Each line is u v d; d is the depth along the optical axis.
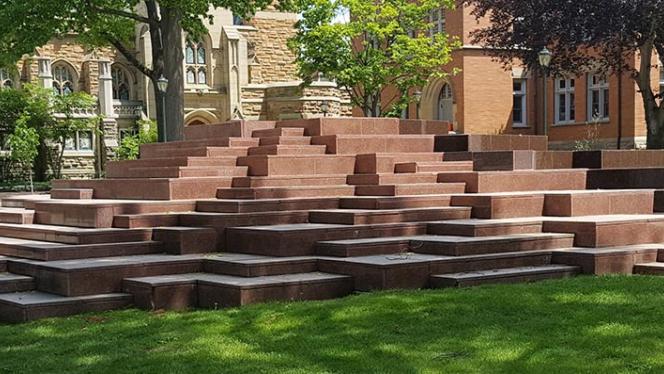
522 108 37.12
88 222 11.05
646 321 6.56
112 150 39.97
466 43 35.00
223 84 42.00
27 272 9.19
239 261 8.95
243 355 6.07
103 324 7.63
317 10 28.11
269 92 42.22
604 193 11.77
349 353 5.99
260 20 43.97
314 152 13.58
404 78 29.77
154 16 25.12
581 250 9.77
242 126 15.00
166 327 7.30
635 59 31.41
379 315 7.15
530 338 6.18
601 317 6.73
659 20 24.19
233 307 8.14
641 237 10.56
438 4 29.39
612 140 33.06
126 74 42.47
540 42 26.81
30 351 6.51
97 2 22.72
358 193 12.43
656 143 25.77
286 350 6.19
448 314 7.07
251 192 11.59
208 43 41.69
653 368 5.31
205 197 12.23
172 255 9.86
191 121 42.09
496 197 11.12
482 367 5.50
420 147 14.49
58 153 39.41
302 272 9.16
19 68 40.06
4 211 13.02
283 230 9.51
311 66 28.70
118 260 9.27
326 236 9.74
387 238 10.00
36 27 22.03
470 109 35.22
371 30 27.80
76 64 41.44
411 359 5.76
